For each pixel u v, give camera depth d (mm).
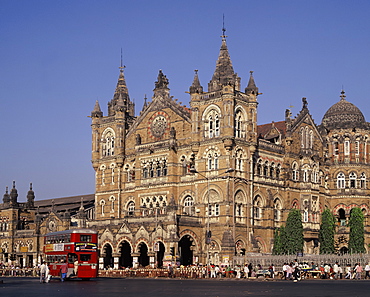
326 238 100812
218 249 92562
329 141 114000
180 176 99938
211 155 95562
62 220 114438
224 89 94000
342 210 113312
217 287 55906
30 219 130125
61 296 44719
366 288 53031
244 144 96062
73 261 73375
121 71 120438
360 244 98812
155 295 44906
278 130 109062
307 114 110312
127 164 108938
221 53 101562
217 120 95688
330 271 84500
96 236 75375
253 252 94875
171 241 88875
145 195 103750
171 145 100125
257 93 98625
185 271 82625
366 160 113312
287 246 93938
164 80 105812
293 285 59250
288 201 103938
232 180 92938
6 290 54125
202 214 95250
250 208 96000
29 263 121750
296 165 107062
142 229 93125
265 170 101562
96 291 50875
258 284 61969
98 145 113688
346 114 114438
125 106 112250
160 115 104500
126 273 88875
